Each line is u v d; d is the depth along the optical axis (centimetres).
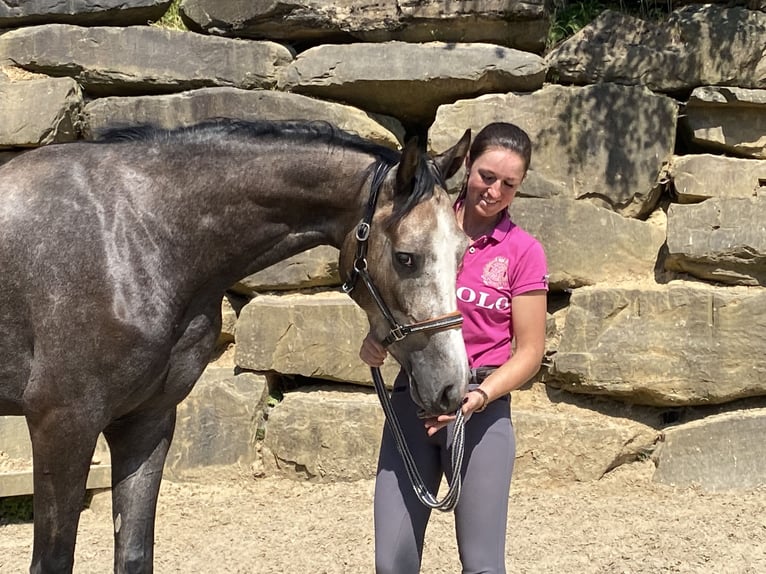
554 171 507
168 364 294
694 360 483
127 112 514
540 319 279
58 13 527
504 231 282
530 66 506
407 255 265
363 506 472
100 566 409
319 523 452
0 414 313
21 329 291
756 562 397
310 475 501
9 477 464
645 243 507
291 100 511
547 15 516
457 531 280
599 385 494
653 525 438
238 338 514
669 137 507
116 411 290
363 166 288
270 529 448
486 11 507
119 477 307
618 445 489
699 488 479
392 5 518
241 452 504
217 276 299
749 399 497
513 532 434
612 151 506
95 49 518
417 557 279
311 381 530
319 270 520
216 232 293
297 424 502
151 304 285
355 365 506
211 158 293
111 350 281
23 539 448
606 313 495
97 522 470
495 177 273
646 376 488
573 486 488
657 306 489
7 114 502
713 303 481
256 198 293
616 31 518
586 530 435
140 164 294
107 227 284
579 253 503
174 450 504
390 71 511
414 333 267
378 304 276
